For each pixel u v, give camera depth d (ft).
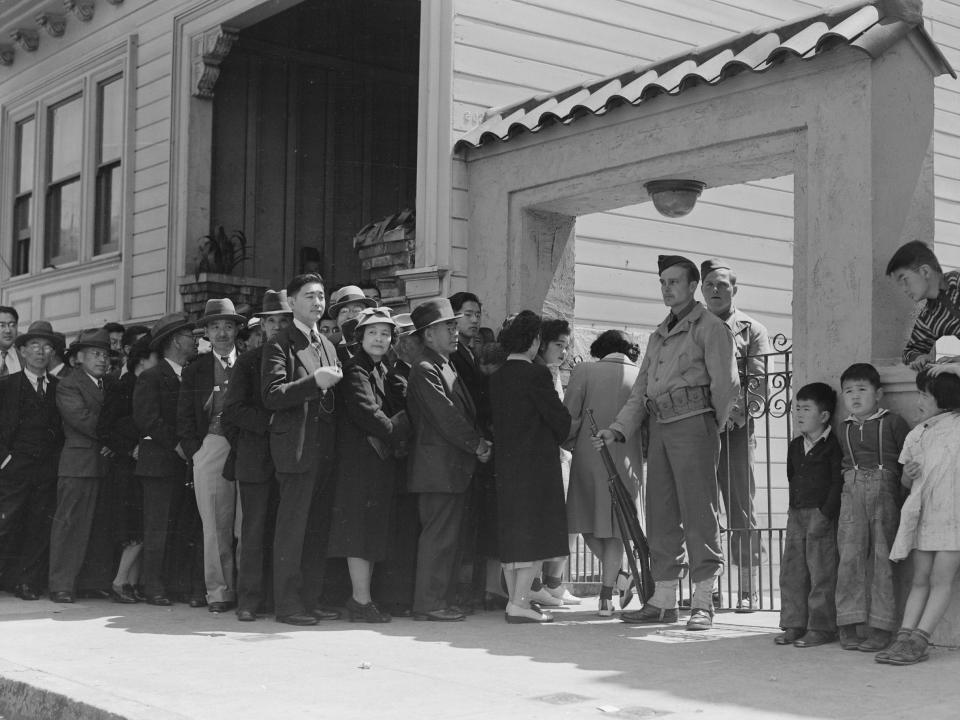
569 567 30.78
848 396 21.30
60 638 22.18
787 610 21.65
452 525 24.93
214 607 26.09
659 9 36.11
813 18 25.07
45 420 28.99
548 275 31.35
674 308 24.13
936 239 42.04
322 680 17.79
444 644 21.34
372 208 46.96
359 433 24.63
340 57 46.16
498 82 32.53
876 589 20.51
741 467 26.43
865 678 17.95
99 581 28.73
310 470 24.09
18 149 52.19
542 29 33.45
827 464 21.54
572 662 19.35
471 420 25.03
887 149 23.52
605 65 34.78
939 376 20.04
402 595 25.68
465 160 31.89
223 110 43.39
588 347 33.37
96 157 46.75
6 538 29.01
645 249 35.14
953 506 19.45
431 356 24.95
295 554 24.17
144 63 44.06
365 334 25.11
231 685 17.46
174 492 27.68
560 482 24.66
